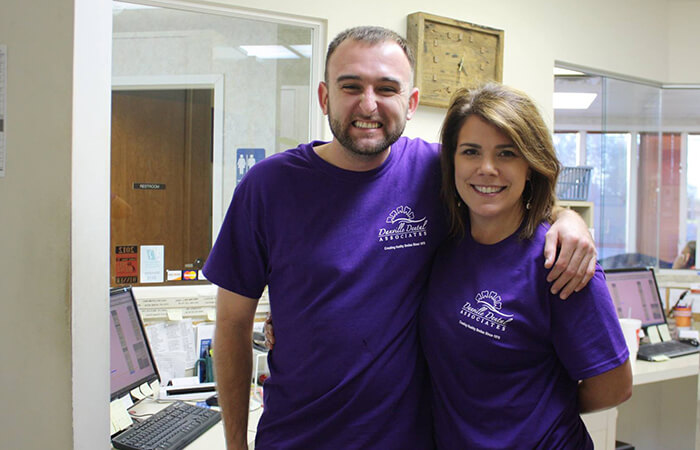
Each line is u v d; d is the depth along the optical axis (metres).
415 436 1.26
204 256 2.46
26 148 1.06
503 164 1.15
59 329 1.06
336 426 1.22
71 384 1.06
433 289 1.28
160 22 2.37
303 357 1.25
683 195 3.55
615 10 3.23
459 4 2.71
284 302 1.29
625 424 3.34
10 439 1.09
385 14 2.53
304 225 1.27
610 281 2.98
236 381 1.48
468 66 2.69
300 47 2.50
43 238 1.06
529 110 1.15
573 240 1.11
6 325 1.08
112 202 2.34
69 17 1.04
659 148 3.56
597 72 3.27
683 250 3.56
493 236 1.22
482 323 1.15
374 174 1.29
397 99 1.23
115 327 1.87
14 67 1.06
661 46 3.45
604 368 1.12
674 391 3.31
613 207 3.46
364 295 1.22
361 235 1.25
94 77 1.11
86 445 1.10
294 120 2.53
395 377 1.23
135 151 2.36
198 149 2.45
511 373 1.16
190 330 2.29
